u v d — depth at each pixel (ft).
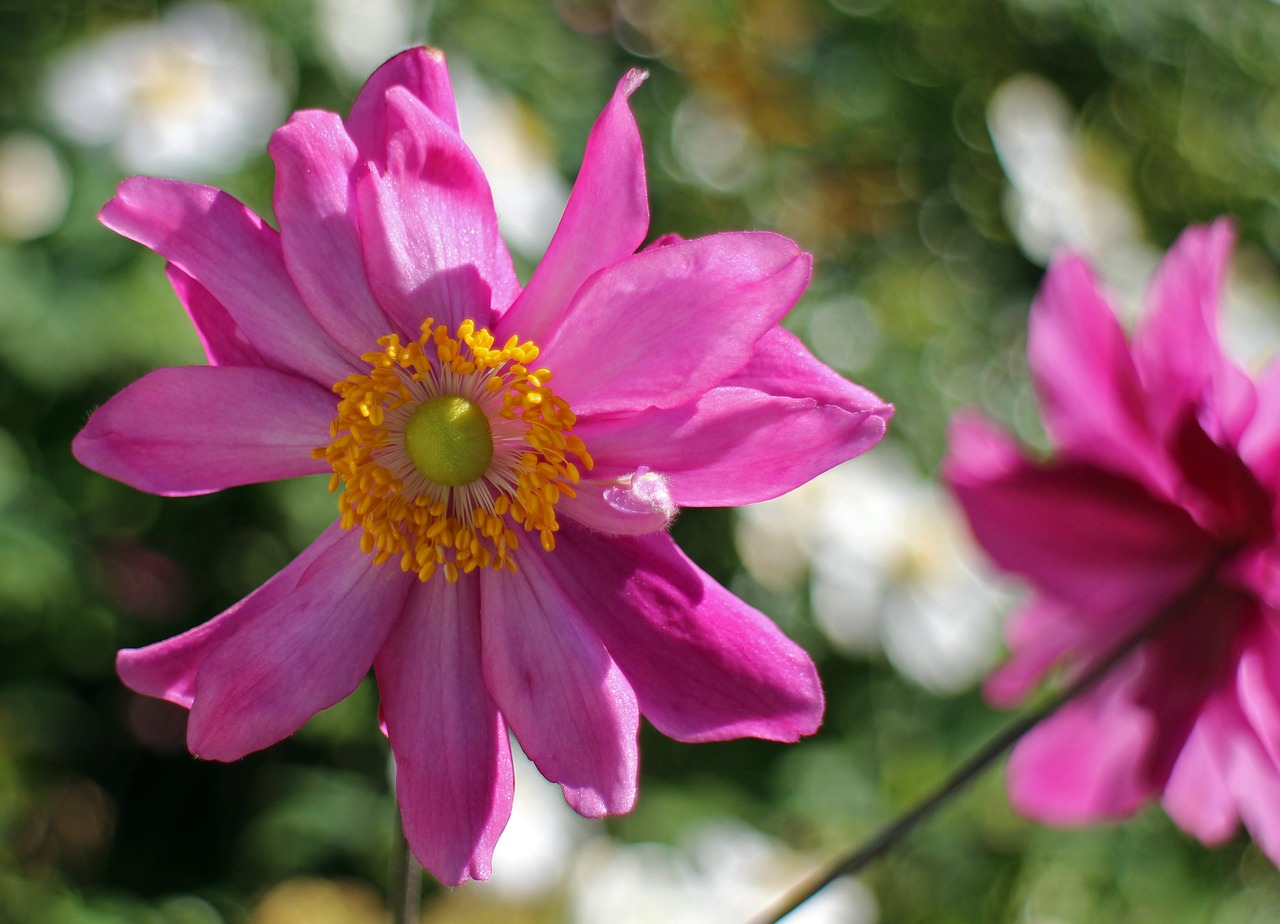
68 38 1.97
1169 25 2.65
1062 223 2.26
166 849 1.98
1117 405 1.32
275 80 1.89
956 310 2.36
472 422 1.18
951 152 2.47
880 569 1.87
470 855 1.17
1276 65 2.76
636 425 1.17
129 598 1.90
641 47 2.32
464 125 1.82
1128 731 1.37
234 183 1.84
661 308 1.16
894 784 1.91
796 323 2.18
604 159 1.16
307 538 1.80
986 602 1.92
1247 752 1.33
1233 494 1.29
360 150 1.18
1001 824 1.91
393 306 1.18
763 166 2.33
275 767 1.97
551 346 1.17
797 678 1.18
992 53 2.52
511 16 2.08
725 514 1.93
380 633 1.18
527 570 1.19
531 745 1.17
